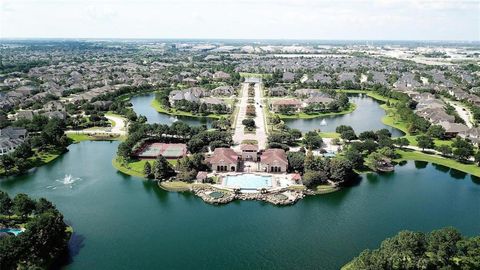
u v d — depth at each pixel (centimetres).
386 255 11156
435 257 11556
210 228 14938
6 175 19725
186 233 14550
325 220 15550
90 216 15738
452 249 11694
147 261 12775
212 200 16875
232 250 13462
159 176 18838
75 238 14125
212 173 19575
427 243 11950
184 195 17800
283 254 13250
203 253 13288
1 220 14388
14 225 14062
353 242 13975
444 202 17212
